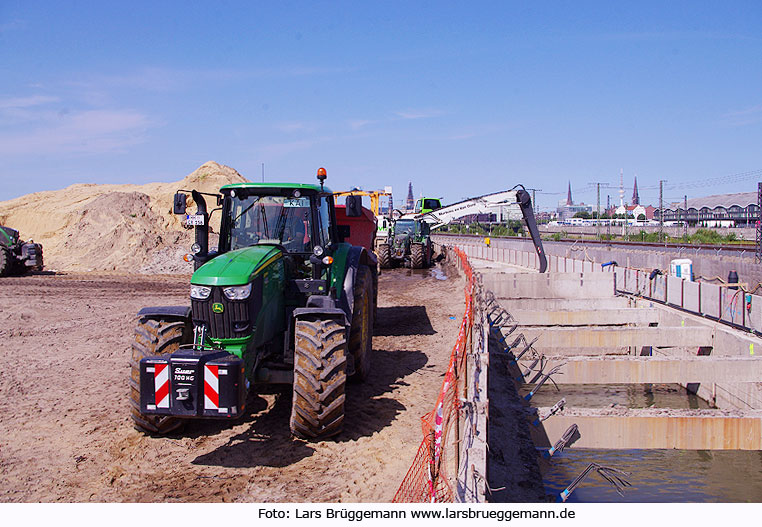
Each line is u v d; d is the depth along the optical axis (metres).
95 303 16.41
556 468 7.87
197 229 7.17
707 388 11.08
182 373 5.19
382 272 27.94
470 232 85.75
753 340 10.03
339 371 5.99
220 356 5.41
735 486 7.27
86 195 39.50
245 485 5.16
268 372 6.27
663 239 45.34
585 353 13.44
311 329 6.03
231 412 5.19
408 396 7.77
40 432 6.48
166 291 19.42
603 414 6.09
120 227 29.83
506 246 46.97
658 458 8.17
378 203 29.56
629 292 16.64
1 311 14.55
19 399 7.68
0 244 23.00
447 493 3.99
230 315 5.73
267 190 7.30
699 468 7.84
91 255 28.36
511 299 16.08
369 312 9.06
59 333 12.20
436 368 9.34
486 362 6.19
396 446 6.01
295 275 7.31
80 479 5.30
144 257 27.75
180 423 6.37
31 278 22.58
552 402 11.03
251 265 6.04
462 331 5.78
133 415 6.21
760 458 8.15
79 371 9.16
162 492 5.03
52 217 32.19
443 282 22.70
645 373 8.73
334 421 5.99
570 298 17.44
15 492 5.04
